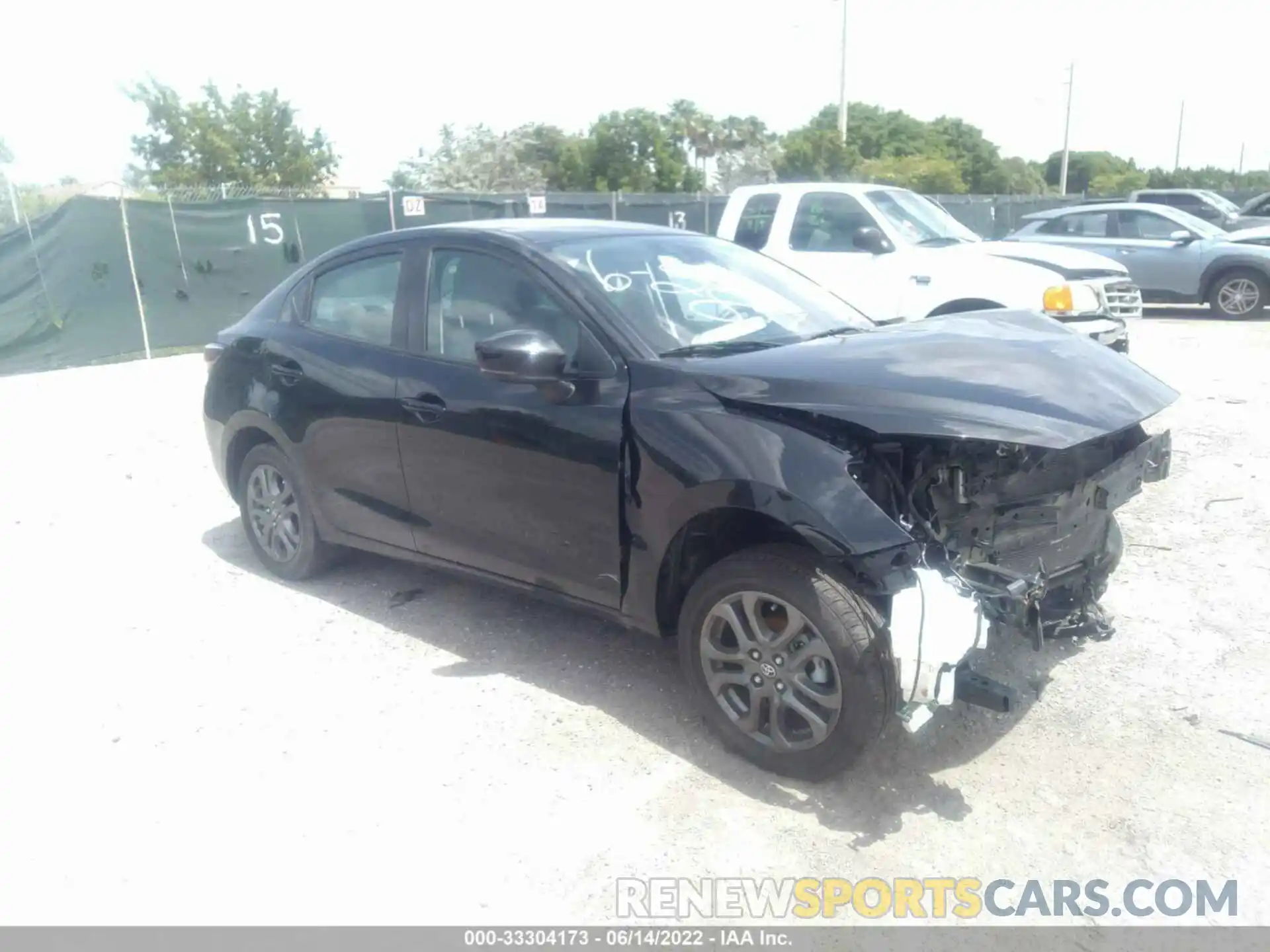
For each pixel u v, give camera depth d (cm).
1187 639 469
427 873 330
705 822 352
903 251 912
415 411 462
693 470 368
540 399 418
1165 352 1241
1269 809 350
